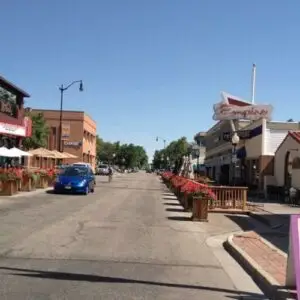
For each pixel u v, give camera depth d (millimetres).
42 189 33375
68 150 82438
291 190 27859
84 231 14359
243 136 40625
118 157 167000
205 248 12633
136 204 24719
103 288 8070
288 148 30875
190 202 21719
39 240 12469
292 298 7605
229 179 52875
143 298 7578
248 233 15320
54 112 82812
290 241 8195
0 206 21031
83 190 30422
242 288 8625
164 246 12508
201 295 7977
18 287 7898
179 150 116750
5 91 42281
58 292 7684
